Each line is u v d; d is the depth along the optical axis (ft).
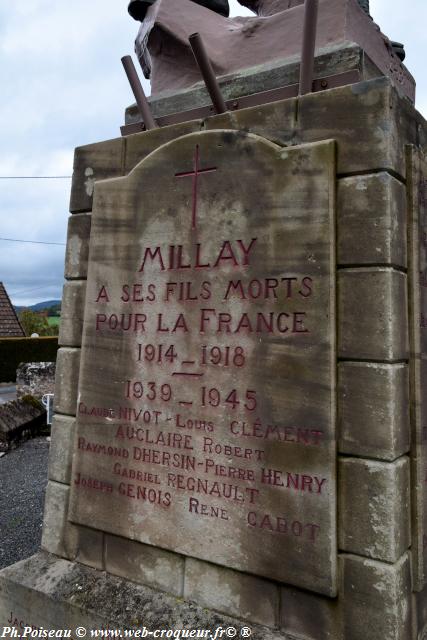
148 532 6.41
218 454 5.92
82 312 7.54
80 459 7.14
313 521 5.24
